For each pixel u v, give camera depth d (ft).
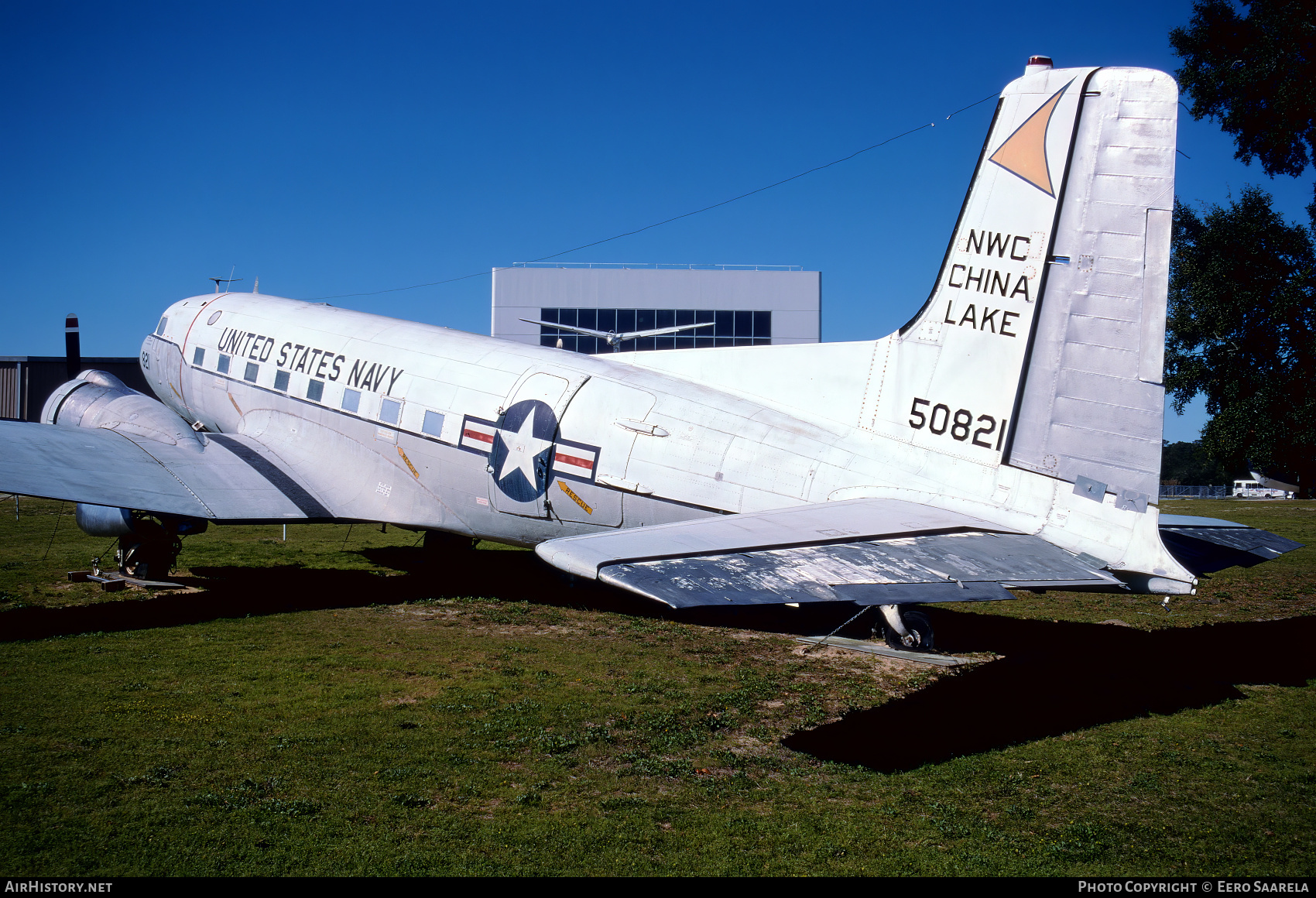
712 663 30.50
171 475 39.63
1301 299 115.65
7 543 55.98
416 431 41.83
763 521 23.13
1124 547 24.90
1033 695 26.89
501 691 26.35
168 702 24.22
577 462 36.37
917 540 22.29
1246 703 26.16
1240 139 105.91
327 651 30.71
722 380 35.12
